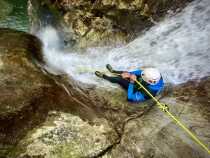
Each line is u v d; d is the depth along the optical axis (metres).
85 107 4.78
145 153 4.42
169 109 5.29
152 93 5.44
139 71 5.78
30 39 5.98
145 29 6.98
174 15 6.97
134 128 4.78
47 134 4.09
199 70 6.26
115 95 5.49
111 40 6.84
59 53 6.57
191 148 4.61
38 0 6.96
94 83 5.73
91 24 6.59
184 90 5.76
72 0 6.25
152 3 6.48
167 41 7.02
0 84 4.52
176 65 6.51
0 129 3.98
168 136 4.75
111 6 6.27
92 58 6.66
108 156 4.17
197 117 5.12
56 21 6.85
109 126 4.57
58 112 4.42
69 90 5.05
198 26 7.09
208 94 5.57
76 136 4.19
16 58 5.05
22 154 3.81
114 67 6.53
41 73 5.01
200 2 7.03
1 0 10.82
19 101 4.36
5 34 5.81
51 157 3.88
